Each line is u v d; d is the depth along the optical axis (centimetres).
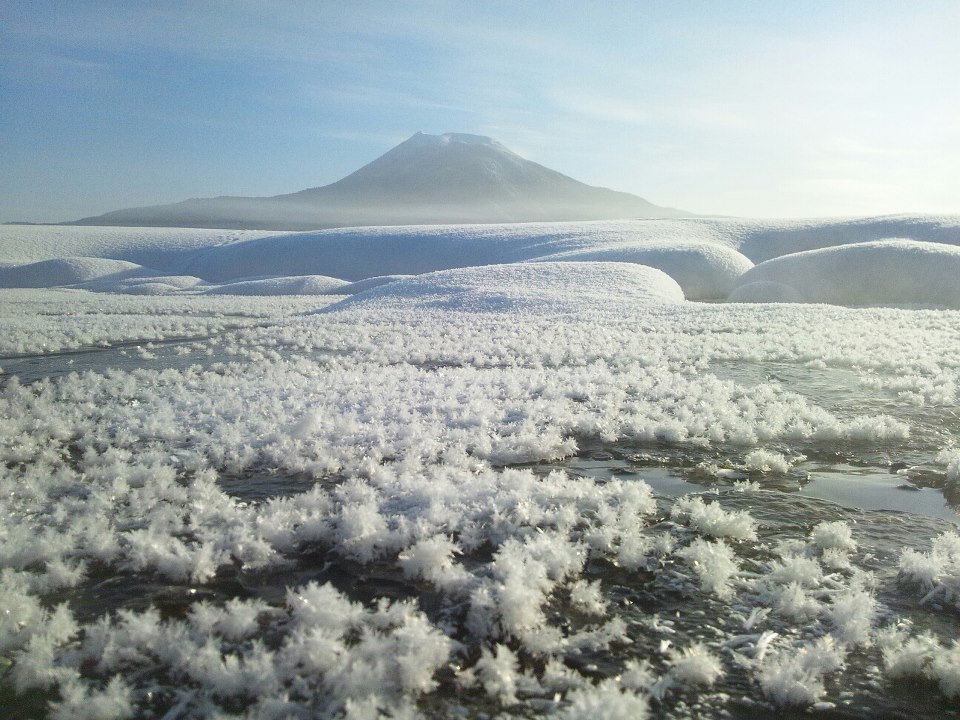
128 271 11962
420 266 12131
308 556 495
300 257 13438
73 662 349
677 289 4903
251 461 741
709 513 546
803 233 10781
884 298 5547
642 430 850
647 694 332
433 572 443
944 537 505
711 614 413
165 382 1303
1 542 489
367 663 339
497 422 921
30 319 3200
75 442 816
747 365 1552
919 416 994
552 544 476
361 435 818
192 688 332
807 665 351
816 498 636
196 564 454
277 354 1720
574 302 3616
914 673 351
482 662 345
